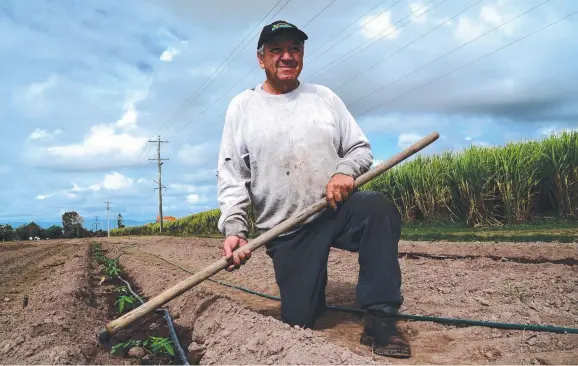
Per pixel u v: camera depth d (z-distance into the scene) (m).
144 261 10.26
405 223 11.79
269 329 3.06
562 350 2.78
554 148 9.41
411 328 3.43
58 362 2.91
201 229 32.56
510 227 9.16
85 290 5.73
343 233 3.19
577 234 7.20
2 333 3.85
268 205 3.38
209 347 3.39
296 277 3.30
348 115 3.51
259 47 3.41
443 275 5.20
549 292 4.09
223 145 3.52
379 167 3.12
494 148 10.65
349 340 3.18
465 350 2.88
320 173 3.28
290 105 3.38
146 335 4.19
